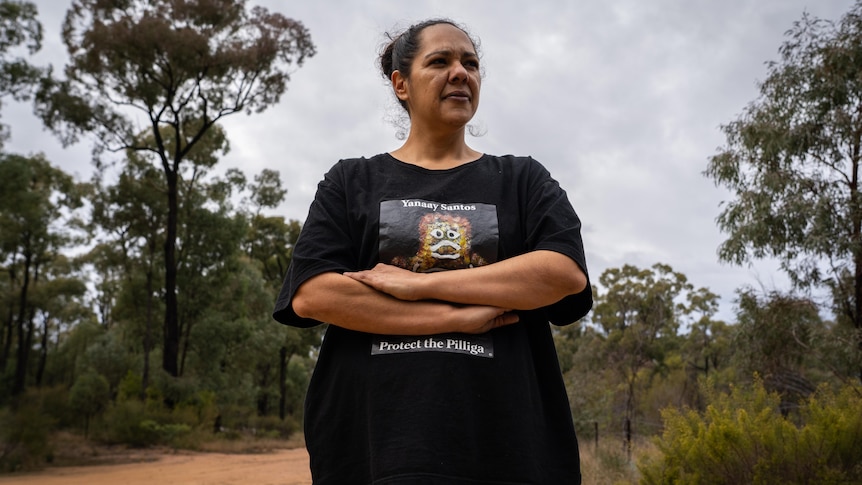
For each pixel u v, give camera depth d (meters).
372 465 1.43
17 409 18.00
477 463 1.41
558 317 1.68
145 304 31.34
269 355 37.53
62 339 63.88
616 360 20.59
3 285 45.69
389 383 1.46
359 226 1.64
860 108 9.48
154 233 30.48
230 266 31.59
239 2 27.73
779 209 9.56
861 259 9.08
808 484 4.55
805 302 9.52
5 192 19.81
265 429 33.47
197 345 31.67
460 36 1.78
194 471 15.26
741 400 6.04
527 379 1.52
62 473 15.27
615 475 7.52
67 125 26.83
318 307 1.52
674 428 5.59
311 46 28.67
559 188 1.70
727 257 10.00
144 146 31.12
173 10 27.05
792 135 9.59
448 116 1.71
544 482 1.47
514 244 1.62
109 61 26.39
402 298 1.50
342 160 1.79
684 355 30.56
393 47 2.03
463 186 1.67
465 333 1.50
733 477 4.86
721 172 10.28
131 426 22.69
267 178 46.22
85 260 46.38
